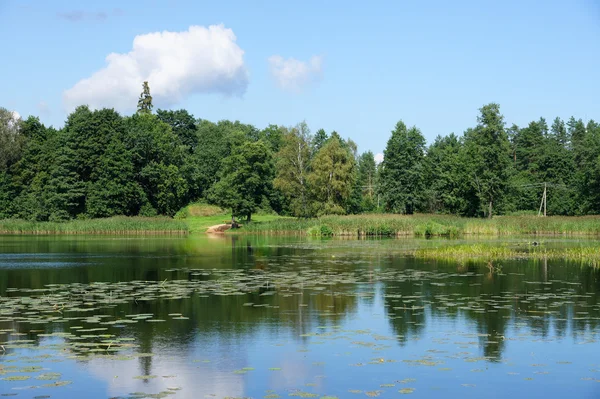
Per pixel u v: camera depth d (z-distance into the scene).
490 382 11.77
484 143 101.31
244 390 11.27
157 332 15.90
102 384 11.62
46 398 10.84
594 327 16.33
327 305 19.75
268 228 77.81
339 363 13.02
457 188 102.12
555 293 22.12
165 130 123.00
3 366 12.80
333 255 39.34
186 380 11.88
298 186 95.06
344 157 93.31
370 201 126.69
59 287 24.09
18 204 97.44
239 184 89.44
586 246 45.56
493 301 20.38
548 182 116.38
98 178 96.94
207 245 52.03
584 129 157.25
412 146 106.12
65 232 81.62
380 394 11.09
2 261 35.88
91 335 15.56
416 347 14.32
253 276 27.53
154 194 104.69
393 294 21.95
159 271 29.89
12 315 18.14
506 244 47.88
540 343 14.66
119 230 81.94
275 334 15.66
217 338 15.25
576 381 11.84
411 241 56.34
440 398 10.91
